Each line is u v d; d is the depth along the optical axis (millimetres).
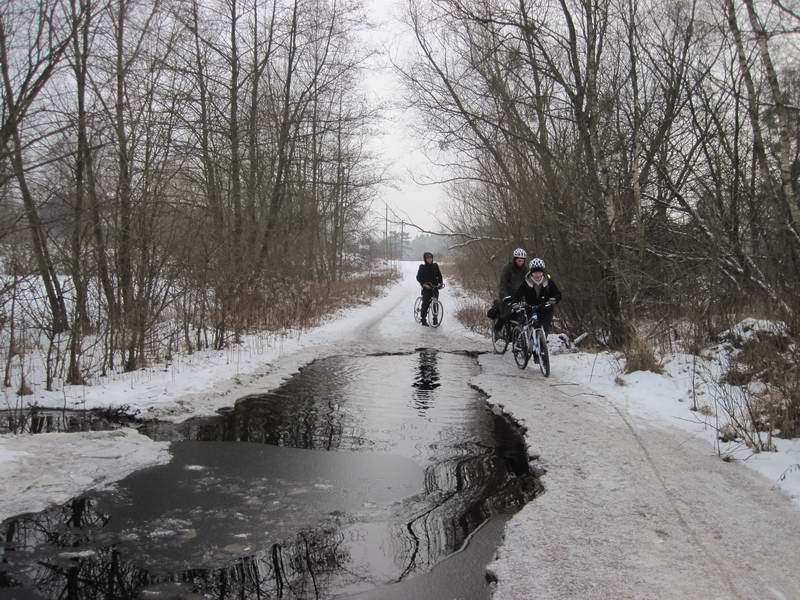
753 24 8008
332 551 3533
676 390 7371
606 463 5012
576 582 3117
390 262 69688
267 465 5070
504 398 7512
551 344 11938
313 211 23375
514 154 12891
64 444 5383
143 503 4203
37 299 8125
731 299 9680
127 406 6945
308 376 9281
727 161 11430
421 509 4168
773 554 3406
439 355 11430
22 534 3701
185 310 11359
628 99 11258
